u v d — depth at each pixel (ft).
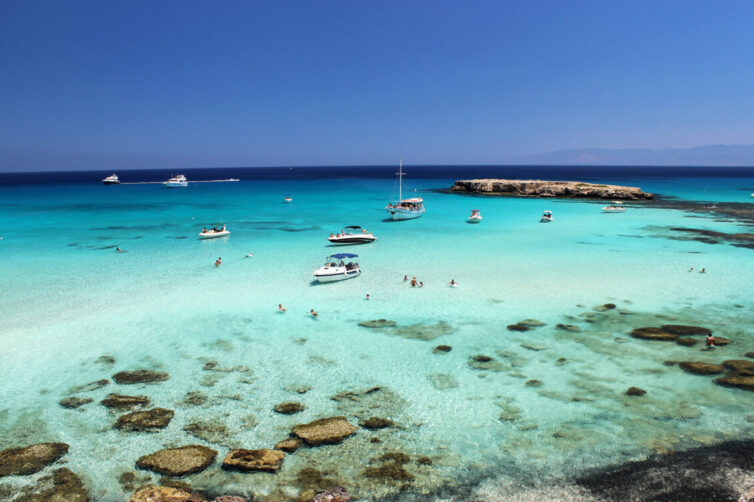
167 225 196.95
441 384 62.49
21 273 116.98
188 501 41.32
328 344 75.51
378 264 124.67
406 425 53.42
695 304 90.22
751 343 71.92
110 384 63.36
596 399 57.67
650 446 48.62
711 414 53.67
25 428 53.36
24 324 84.23
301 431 51.70
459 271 116.37
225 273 117.29
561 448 48.80
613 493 42.45
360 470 46.16
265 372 66.49
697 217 202.80
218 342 76.74
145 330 81.66
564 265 120.67
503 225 187.73
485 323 83.05
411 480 44.70
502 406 56.90
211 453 48.65
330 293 100.68
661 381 61.31
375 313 88.79
